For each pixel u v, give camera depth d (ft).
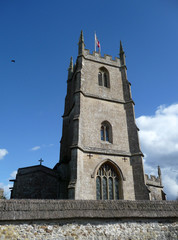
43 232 39.78
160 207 50.60
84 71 114.93
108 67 124.26
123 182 91.81
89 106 105.29
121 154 97.50
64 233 40.75
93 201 48.34
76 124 94.79
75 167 83.66
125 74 124.47
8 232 38.04
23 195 90.27
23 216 39.70
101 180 90.48
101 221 44.09
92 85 113.09
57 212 42.34
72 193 77.25
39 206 42.96
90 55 122.42
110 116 107.65
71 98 131.44
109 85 118.73
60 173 99.09
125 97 116.98
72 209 44.06
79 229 41.93
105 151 95.61
